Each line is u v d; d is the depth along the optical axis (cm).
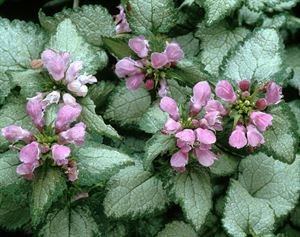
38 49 52
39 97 47
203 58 57
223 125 48
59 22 54
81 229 48
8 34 52
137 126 53
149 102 54
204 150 46
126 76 51
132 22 54
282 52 53
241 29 58
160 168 50
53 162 44
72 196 48
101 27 56
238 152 52
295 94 59
